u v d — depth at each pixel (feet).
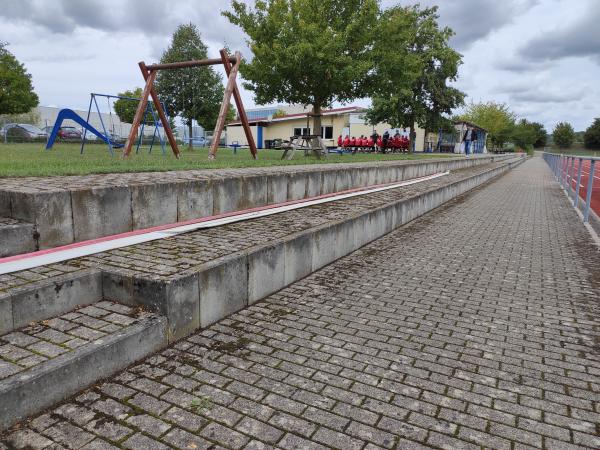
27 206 12.92
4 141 85.51
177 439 7.39
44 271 11.18
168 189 17.92
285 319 12.82
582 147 358.43
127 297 11.14
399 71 60.44
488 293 15.88
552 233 27.61
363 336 11.84
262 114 201.57
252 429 7.75
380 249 22.38
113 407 8.18
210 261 12.48
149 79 36.17
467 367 10.32
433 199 37.11
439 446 7.50
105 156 36.04
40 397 7.86
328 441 7.51
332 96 57.98
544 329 12.71
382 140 98.78
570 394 9.27
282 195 26.11
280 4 51.62
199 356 10.31
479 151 186.50
